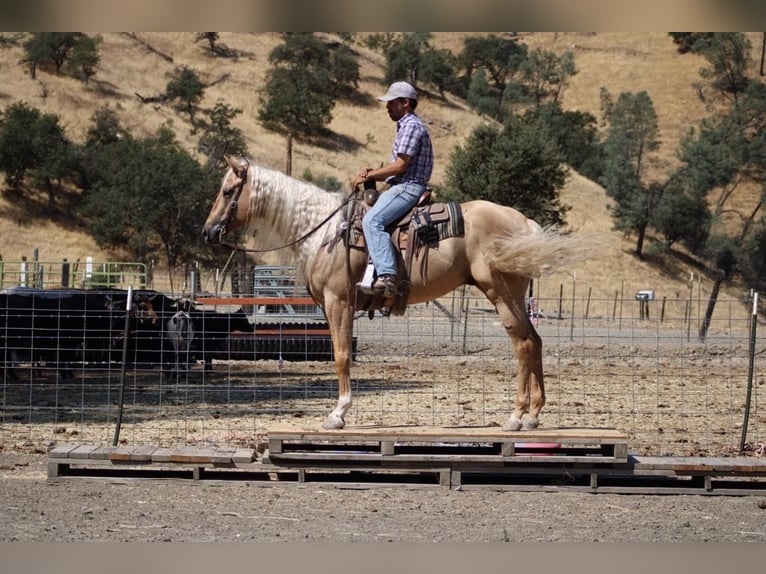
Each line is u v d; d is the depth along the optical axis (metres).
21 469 10.16
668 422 13.39
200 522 8.09
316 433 9.36
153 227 58.19
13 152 61.19
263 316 21.58
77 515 8.24
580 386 17.72
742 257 74.25
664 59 124.25
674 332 29.69
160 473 9.82
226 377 19.16
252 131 78.19
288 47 93.06
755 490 9.41
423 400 15.45
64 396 15.91
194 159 64.44
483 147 59.28
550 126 96.19
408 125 9.40
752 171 89.44
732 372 20.78
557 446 9.92
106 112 72.75
